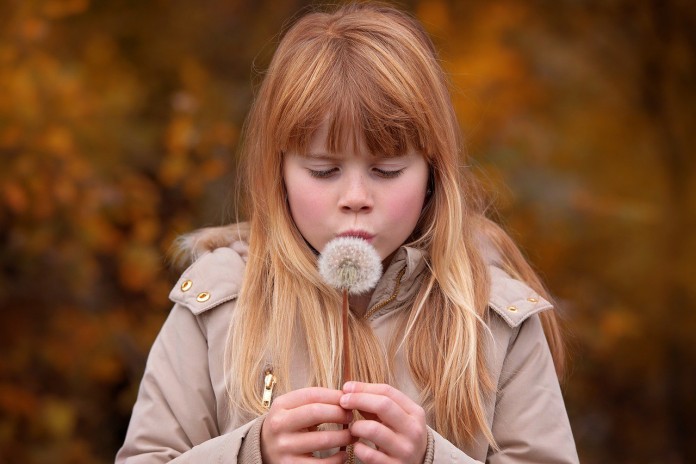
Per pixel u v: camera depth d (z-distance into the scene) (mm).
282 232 2449
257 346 2443
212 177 5820
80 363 5781
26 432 5633
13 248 5520
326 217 2324
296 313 2471
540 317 2883
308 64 2387
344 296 2166
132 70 6578
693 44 6945
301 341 2453
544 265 6469
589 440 6645
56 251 5590
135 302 5938
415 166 2377
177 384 2510
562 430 2504
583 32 7090
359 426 2119
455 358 2406
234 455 2219
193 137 5820
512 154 6586
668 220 6797
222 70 6812
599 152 7012
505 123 6727
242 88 6664
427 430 2217
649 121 7035
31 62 5688
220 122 6141
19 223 5512
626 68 7086
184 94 5941
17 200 5352
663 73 7023
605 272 6660
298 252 2438
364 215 2314
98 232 5625
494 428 2494
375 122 2275
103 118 5953
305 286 2451
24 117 5457
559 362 2910
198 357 2531
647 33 7023
